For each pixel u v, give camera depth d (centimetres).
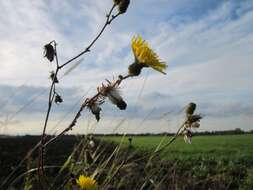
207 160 118
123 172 31
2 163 75
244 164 116
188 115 25
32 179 22
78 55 19
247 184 68
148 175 33
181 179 50
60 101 19
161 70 19
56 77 19
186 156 123
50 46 18
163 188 37
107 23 18
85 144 28
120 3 18
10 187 27
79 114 18
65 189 23
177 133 25
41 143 19
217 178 57
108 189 26
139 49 19
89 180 22
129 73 18
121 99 18
